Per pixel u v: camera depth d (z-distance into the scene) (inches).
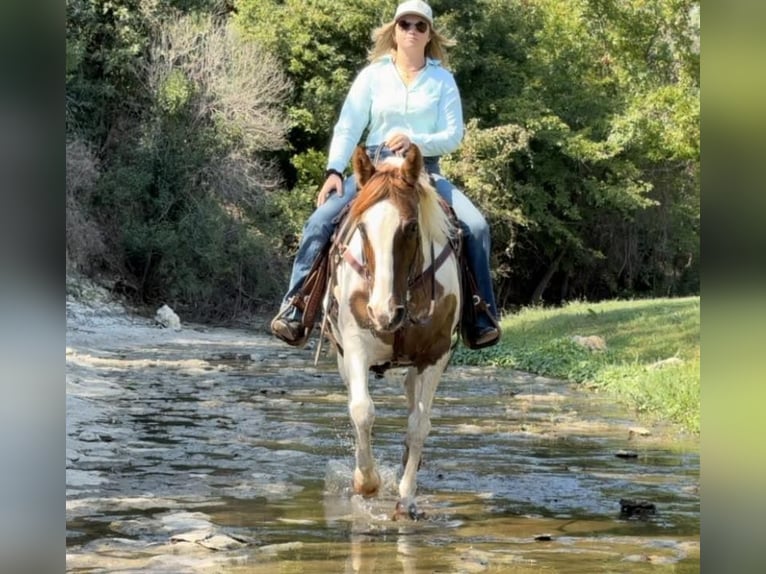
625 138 1250.0
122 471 306.3
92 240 1072.2
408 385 277.4
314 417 436.8
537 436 397.7
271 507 264.2
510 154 1378.0
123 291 1116.5
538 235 1489.9
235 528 240.4
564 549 225.9
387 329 227.1
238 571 203.6
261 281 1174.3
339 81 1315.2
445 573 203.9
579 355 727.7
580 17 1235.9
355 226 242.4
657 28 1040.8
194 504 265.1
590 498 282.7
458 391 571.8
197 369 654.5
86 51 1158.3
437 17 1368.1
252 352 824.9
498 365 749.3
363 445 253.1
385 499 277.1
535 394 557.0
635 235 1588.3
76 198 1091.9
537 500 279.3
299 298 273.3
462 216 270.7
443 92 272.7
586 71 1496.1
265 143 1215.6
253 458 333.7
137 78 1167.6
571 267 1563.7
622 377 593.6
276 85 1259.2
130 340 898.7
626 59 1092.5
